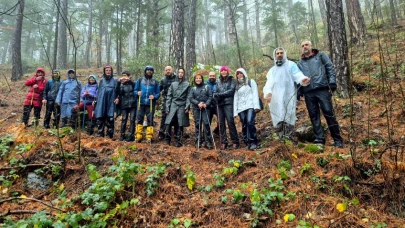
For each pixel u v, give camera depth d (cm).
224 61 1572
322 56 488
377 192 332
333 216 298
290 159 410
